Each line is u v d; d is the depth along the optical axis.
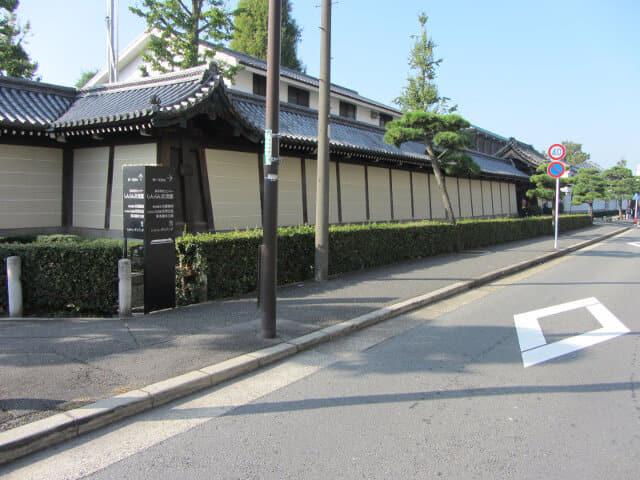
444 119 14.27
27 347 5.07
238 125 10.26
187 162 10.41
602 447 3.32
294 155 13.70
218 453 3.26
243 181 11.94
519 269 12.40
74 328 5.86
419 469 3.04
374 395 4.26
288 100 23.45
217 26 15.87
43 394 3.89
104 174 10.80
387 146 18.11
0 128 9.88
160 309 6.84
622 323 6.83
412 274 10.46
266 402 4.11
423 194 20.56
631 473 2.99
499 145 37.69
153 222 6.64
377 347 5.70
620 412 3.88
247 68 20.84
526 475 2.97
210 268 7.43
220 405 4.05
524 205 34.47
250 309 6.94
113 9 16.84
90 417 3.55
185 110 9.10
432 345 5.78
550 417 3.79
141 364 4.65
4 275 6.79
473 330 6.48
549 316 7.29
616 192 50.34
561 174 16.33
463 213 24.39
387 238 11.81
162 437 3.49
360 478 2.94
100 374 4.36
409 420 3.75
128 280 6.45
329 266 9.91
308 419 3.78
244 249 7.99
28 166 10.85
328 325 6.30
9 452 3.13
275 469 3.05
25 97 11.63
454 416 3.82
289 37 34.19
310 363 5.12
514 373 4.80
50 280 6.74
